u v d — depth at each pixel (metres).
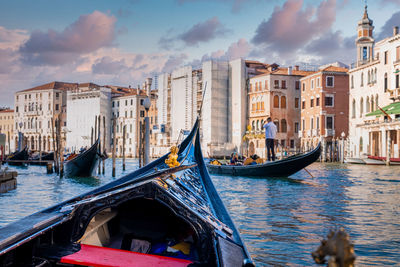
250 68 65.75
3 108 121.94
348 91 50.81
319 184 18.53
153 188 3.95
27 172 30.33
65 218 4.07
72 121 89.75
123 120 82.50
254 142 61.38
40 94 95.81
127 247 4.79
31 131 96.31
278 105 59.47
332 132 49.59
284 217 10.10
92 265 3.63
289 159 20.44
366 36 46.97
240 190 16.12
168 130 76.31
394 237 7.97
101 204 4.03
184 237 4.98
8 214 11.06
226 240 4.14
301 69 65.19
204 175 9.90
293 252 6.91
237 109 65.06
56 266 3.71
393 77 39.12
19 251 3.68
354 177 22.83
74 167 23.97
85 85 94.25
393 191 15.70
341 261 1.79
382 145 38.34
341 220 9.70
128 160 66.12
